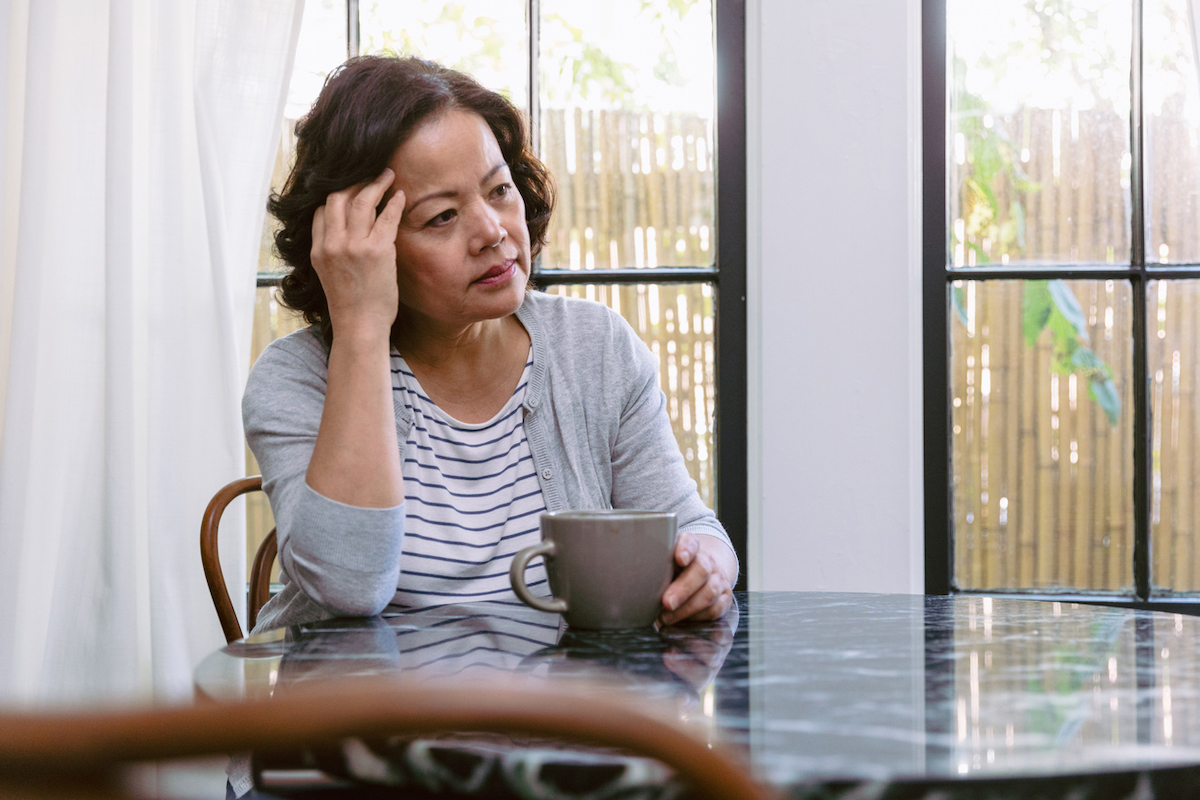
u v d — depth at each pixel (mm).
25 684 1596
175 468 1604
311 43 1867
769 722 485
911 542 1714
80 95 1653
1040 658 644
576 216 1881
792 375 1722
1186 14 1724
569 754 433
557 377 1125
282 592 1065
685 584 774
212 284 1619
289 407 1021
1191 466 1881
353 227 945
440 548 1021
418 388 1084
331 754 464
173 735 228
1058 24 1861
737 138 1815
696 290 1865
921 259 1773
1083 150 1869
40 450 1612
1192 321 1871
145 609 1630
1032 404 1882
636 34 1862
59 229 1635
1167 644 694
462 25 1867
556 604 750
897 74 1712
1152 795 413
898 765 415
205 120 1608
